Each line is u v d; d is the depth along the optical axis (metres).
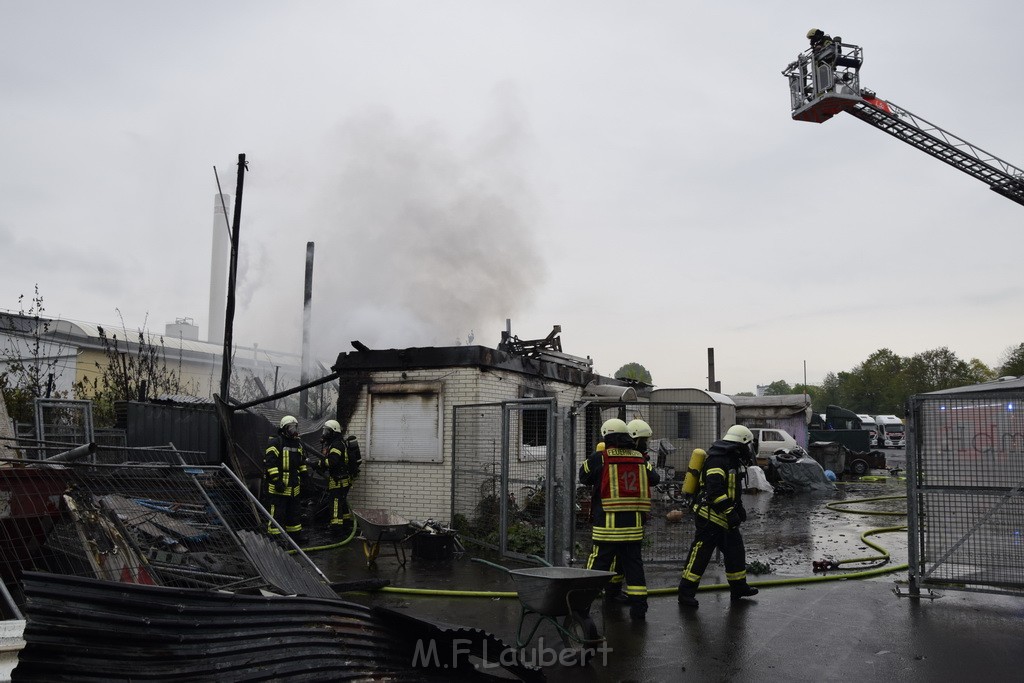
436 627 5.18
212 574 5.50
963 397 8.19
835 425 37.94
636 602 7.24
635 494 7.35
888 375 83.00
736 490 7.88
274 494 10.61
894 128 27.55
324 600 5.10
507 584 8.51
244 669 4.29
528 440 12.14
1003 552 7.90
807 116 27.84
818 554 11.25
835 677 5.60
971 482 8.09
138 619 4.04
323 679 4.56
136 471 6.45
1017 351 68.12
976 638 6.62
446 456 11.98
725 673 5.69
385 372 12.68
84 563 5.71
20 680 3.63
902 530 13.73
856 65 26.59
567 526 8.90
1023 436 7.91
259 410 14.95
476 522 11.09
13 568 5.81
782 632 6.82
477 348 11.88
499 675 5.61
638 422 7.85
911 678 5.57
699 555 7.84
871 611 7.60
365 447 12.63
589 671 5.73
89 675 3.81
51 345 20.28
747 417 31.25
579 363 18.14
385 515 9.82
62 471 6.18
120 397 16.94
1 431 7.75
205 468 6.57
